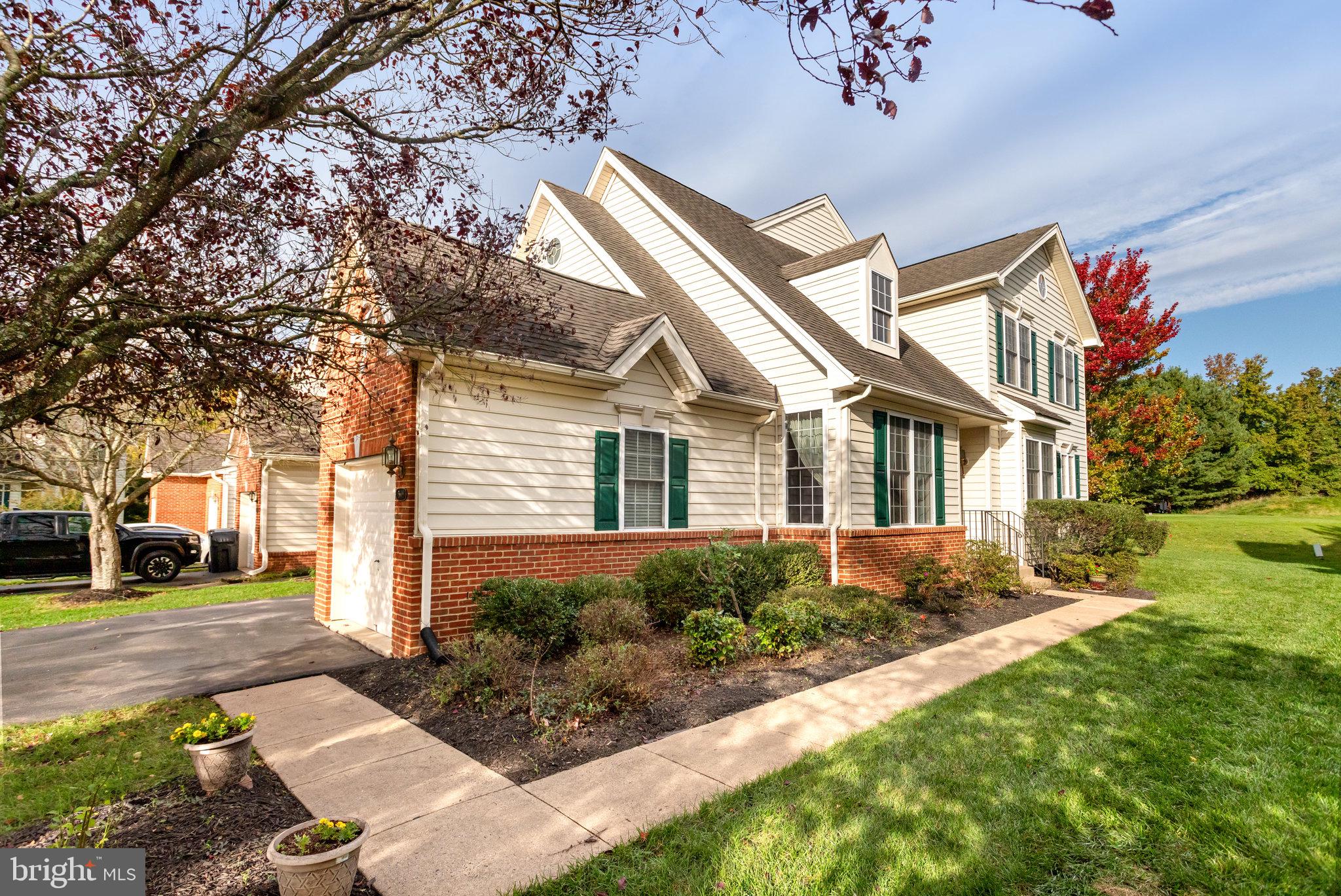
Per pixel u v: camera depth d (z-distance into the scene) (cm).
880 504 1140
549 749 472
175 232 480
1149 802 380
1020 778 411
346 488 944
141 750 476
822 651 744
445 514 739
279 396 542
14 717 551
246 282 516
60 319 379
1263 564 1561
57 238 429
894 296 1338
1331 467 3656
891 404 1184
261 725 532
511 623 687
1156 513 3784
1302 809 371
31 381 505
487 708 548
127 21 404
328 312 473
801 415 1141
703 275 1303
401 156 523
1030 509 1409
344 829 290
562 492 850
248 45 402
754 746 474
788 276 1382
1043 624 915
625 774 428
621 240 1397
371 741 495
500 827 360
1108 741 471
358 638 804
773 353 1177
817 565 1024
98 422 604
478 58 517
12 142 411
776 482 1163
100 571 1292
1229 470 3659
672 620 836
